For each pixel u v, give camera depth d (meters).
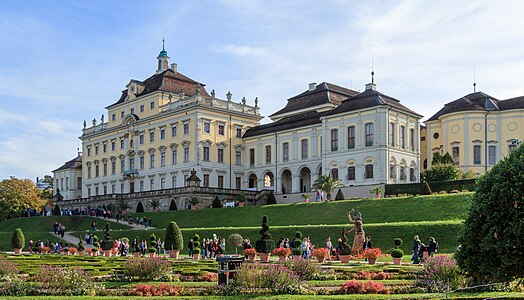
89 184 121.25
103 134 117.56
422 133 95.62
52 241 71.06
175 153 98.75
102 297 21.06
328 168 83.75
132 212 98.12
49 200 138.50
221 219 71.12
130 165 109.69
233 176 99.12
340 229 51.22
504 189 15.69
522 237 15.20
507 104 85.19
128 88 111.50
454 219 51.41
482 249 15.90
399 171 80.00
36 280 22.80
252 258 40.34
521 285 19.80
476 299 18.16
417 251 36.72
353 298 19.69
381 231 47.75
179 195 88.94
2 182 119.56
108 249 54.03
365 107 79.06
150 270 27.72
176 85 106.31
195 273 30.02
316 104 94.88
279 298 20.11
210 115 96.56
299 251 39.09
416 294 20.66
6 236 73.12
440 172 70.44
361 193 76.62
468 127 84.31
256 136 98.31
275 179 94.62
